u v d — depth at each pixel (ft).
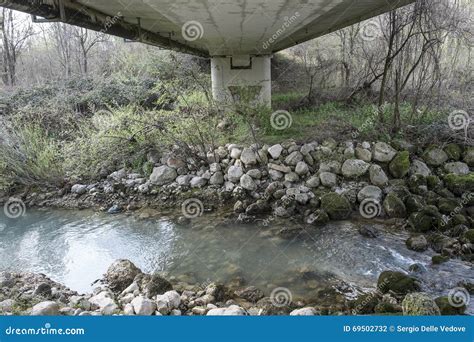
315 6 21.20
